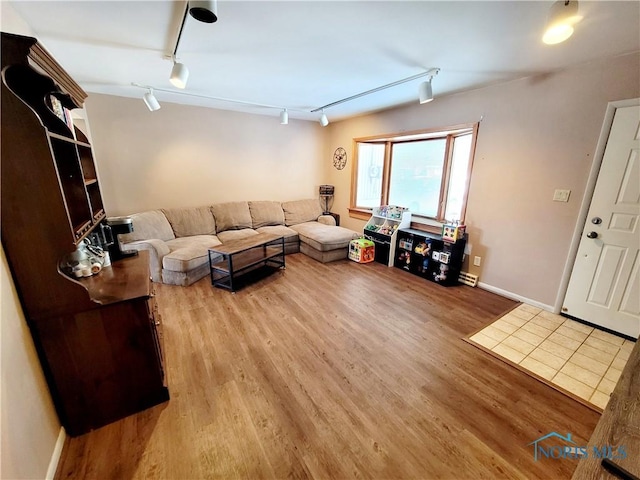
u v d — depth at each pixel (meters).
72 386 1.43
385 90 3.22
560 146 2.60
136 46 2.10
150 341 1.57
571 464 1.37
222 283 3.41
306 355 2.14
